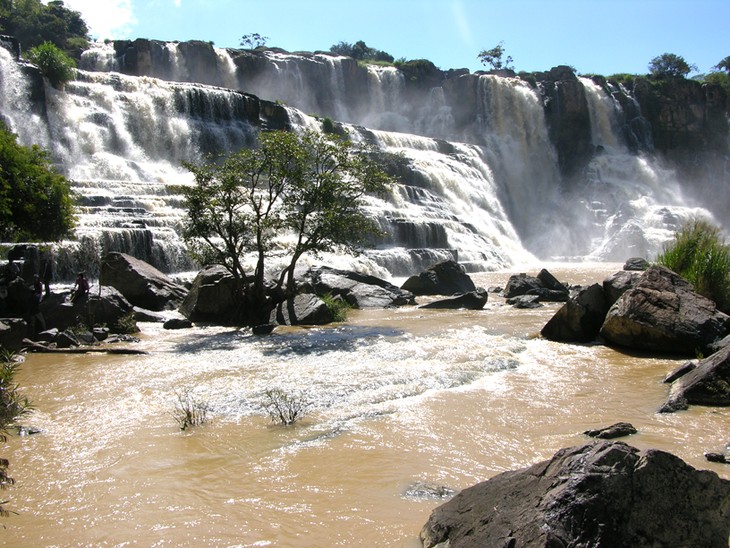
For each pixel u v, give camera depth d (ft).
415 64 276.41
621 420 29.37
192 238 71.87
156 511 20.72
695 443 25.81
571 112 251.60
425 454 25.35
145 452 26.17
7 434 28.17
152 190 121.39
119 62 217.97
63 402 34.12
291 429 28.76
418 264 125.70
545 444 26.27
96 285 81.20
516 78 259.60
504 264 154.51
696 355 43.52
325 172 68.74
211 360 45.44
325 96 250.78
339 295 76.48
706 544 14.89
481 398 33.37
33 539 18.99
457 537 16.44
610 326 47.52
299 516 20.13
